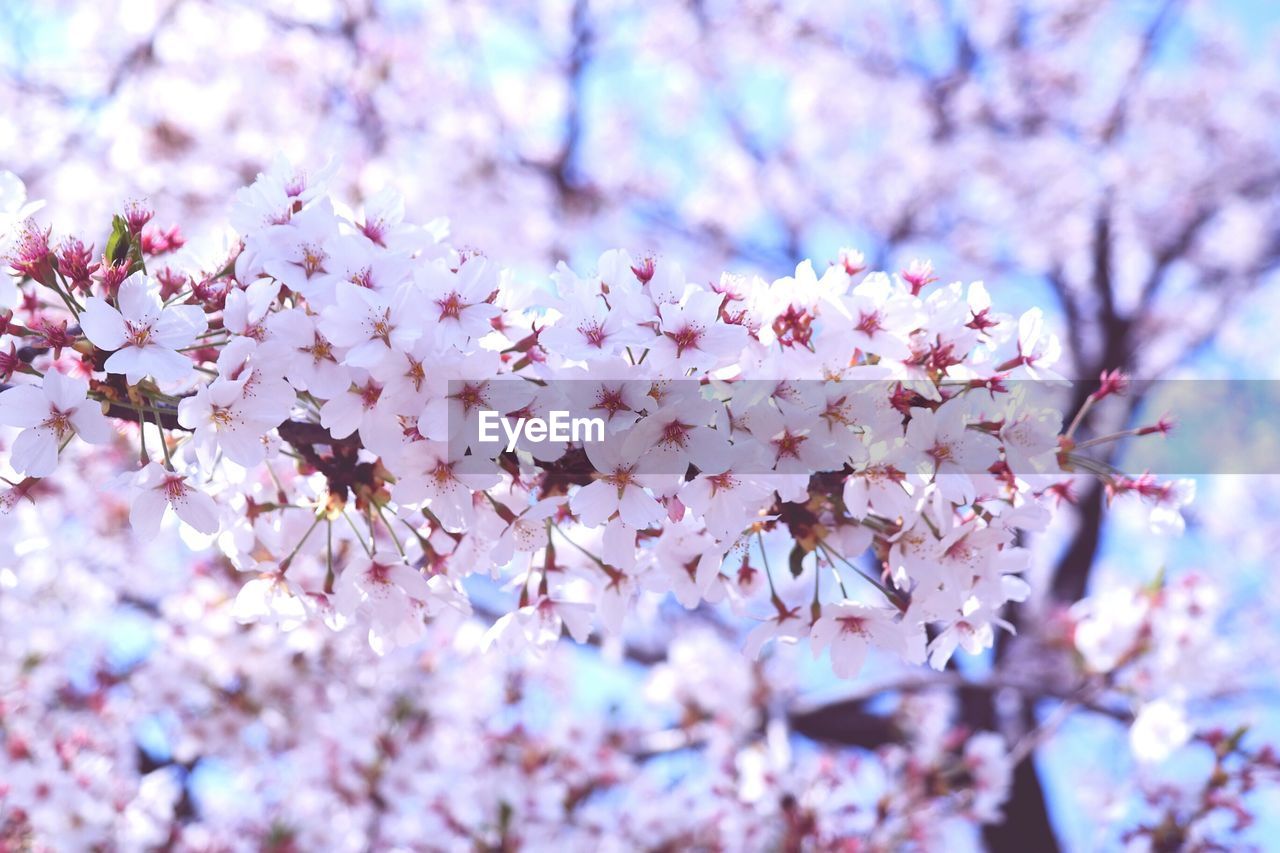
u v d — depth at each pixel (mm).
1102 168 11266
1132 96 11836
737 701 6516
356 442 2074
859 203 11625
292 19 9609
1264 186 11531
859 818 5512
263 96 9406
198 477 2227
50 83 9031
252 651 5598
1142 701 5461
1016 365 2102
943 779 5715
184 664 5707
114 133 8867
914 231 11594
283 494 2332
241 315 1920
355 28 9758
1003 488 2105
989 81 11719
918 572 2059
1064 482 2336
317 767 5898
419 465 1901
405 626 2189
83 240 2004
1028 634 7750
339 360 1920
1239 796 4742
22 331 1928
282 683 5758
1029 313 2109
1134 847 4828
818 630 2184
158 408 1984
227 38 9523
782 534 2439
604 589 2342
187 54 9430
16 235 1967
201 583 5512
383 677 6164
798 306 2033
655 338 1913
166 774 5812
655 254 2055
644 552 2283
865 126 11914
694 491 1940
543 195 10906
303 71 9594
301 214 2037
